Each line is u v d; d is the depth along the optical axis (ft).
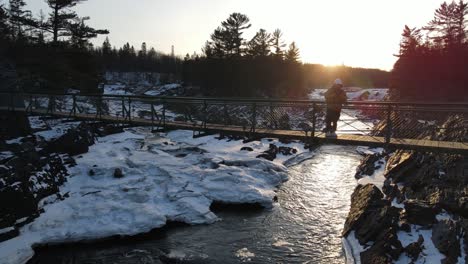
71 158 40.11
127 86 187.93
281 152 55.67
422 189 32.35
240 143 56.90
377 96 195.72
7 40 87.04
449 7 126.93
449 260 21.59
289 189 40.47
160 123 52.42
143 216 29.60
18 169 33.60
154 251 26.30
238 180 38.32
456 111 30.73
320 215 33.04
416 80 124.47
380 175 42.24
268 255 25.86
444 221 25.23
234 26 153.17
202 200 34.09
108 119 58.34
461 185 30.27
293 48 176.65
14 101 73.77
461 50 119.96
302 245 27.37
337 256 25.77
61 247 26.45
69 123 59.47
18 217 27.68
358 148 63.41
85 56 98.63
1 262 22.79
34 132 52.39
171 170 39.68
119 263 24.72
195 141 56.80
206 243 27.63
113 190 33.83
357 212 30.25
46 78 89.76
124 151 46.57
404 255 23.32
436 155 37.50
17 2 105.09
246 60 154.10
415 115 43.75
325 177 45.27
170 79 219.61
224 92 148.66
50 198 31.63
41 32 94.84
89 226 27.81
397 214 27.76
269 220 32.04
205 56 167.22
